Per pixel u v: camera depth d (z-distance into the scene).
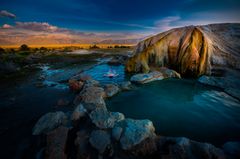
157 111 10.65
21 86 16.62
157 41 20.67
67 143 7.00
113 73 22.14
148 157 6.17
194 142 6.47
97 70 24.70
